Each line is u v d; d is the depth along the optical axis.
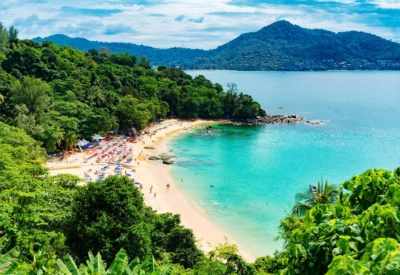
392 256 6.85
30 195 29.58
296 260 9.57
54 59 129.12
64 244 29.28
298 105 180.50
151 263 15.38
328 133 114.25
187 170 77.56
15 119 75.00
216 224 52.50
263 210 57.38
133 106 110.06
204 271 28.81
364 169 76.69
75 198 31.88
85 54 184.75
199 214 55.75
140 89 143.50
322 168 77.94
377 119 137.25
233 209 57.78
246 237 48.88
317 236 9.47
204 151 93.75
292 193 64.19
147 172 75.31
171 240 36.03
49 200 33.44
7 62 110.75
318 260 9.14
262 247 46.25
